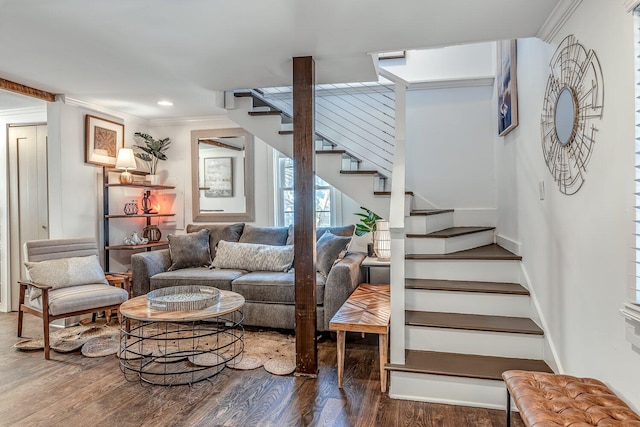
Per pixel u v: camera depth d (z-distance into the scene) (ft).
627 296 5.09
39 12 7.36
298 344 9.22
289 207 16.24
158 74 11.05
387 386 8.70
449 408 7.73
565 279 7.20
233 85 12.12
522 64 9.85
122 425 7.14
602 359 5.90
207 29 8.13
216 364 9.73
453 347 8.68
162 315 8.26
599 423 4.66
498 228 12.97
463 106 13.82
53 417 7.41
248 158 16.42
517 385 5.77
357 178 11.96
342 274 11.32
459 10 7.36
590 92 6.10
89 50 9.27
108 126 15.08
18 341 11.49
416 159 14.20
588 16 6.14
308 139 9.30
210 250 15.08
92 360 10.12
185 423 7.21
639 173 4.87
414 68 14.17
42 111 14.30
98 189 14.74
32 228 14.74
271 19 7.68
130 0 6.93
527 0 6.93
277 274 12.95
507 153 11.61
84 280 11.79
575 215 6.73
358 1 7.01
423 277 10.38
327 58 9.80
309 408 7.73
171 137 17.33
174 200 17.33
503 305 9.21
